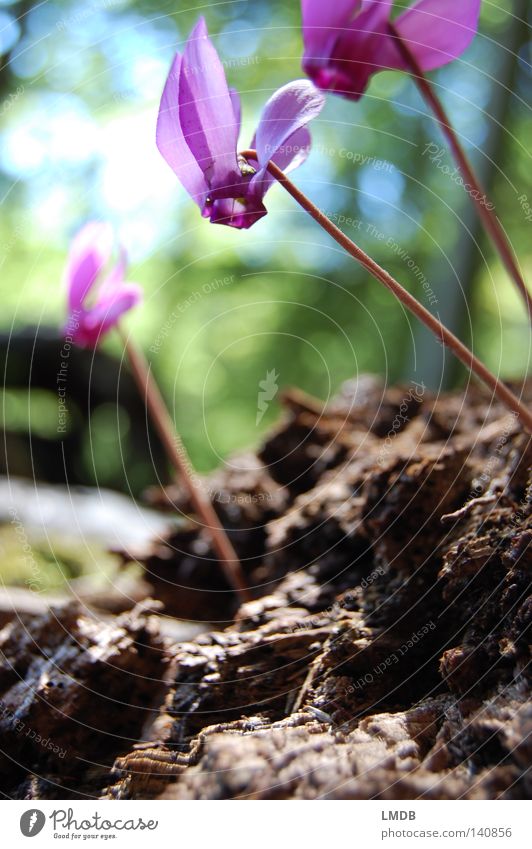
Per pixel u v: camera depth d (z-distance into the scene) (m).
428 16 0.15
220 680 0.16
